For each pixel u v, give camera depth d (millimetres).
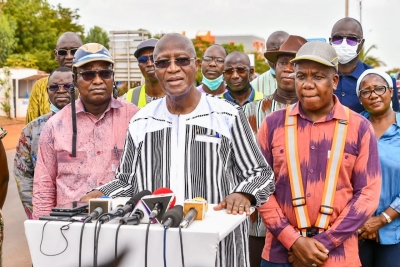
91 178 3844
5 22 34688
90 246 2531
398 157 4211
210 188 3141
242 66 6035
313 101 3518
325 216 3504
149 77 5559
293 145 3607
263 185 3057
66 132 3889
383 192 4203
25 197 4488
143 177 3242
